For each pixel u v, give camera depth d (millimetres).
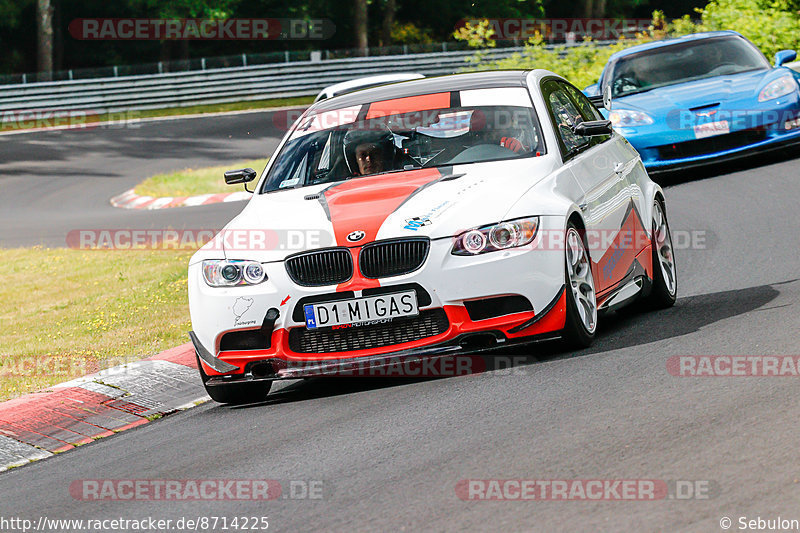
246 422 18172
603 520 11086
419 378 19016
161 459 16531
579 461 13016
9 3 148250
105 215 56594
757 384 15359
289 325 18578
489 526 11328
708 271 26328
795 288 22422
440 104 22281
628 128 39531
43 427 19688
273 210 20188
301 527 12188
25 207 65125
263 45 162125
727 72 42000
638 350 18500
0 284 36406
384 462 14164
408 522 11781
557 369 17891
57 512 14406
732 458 12422
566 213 18734
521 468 13055
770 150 39469
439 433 15117
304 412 18078
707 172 41969
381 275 18234
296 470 14516
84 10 157750
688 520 10820
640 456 12898
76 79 117688
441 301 18047
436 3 165125
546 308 18281
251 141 92438
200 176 67750
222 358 19047
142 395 21281
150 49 161250
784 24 67625
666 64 42750
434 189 19406
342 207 19328
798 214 31781
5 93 113000
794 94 39531
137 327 27141
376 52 127562
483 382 17766
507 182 19328
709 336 18906
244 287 18812
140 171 78875
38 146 94938
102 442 18672
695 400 14938
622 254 21469
